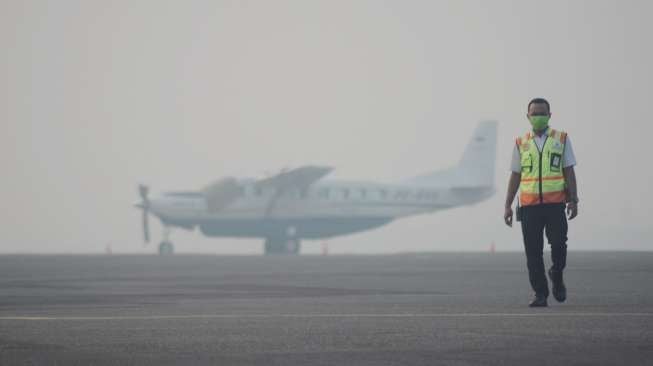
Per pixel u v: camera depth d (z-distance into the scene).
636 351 23.61
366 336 26.92
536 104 37.84
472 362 22.23
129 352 24.14
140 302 43.12
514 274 73.56
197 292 51.91
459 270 82.81
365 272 79.75
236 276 74.00
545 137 37.81
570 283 56.28
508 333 27.30
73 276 75.94
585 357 22.75
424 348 24.45
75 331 28.83
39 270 90.56
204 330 28.91
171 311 36.75
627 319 31.00
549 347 24.38
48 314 35.47
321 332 28.03
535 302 37.28
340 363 22.28
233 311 36.44
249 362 22.48
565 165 37.66
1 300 44.97
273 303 41.59
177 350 24.47
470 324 29.84
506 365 21.80
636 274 68.62
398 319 31.81
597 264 90.44
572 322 30.11
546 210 37.53
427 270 83.31
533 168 37.62
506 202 38.62
